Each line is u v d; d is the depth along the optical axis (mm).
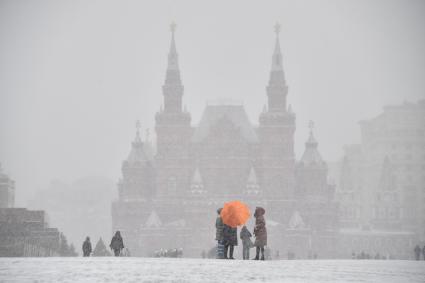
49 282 55000
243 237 102875
